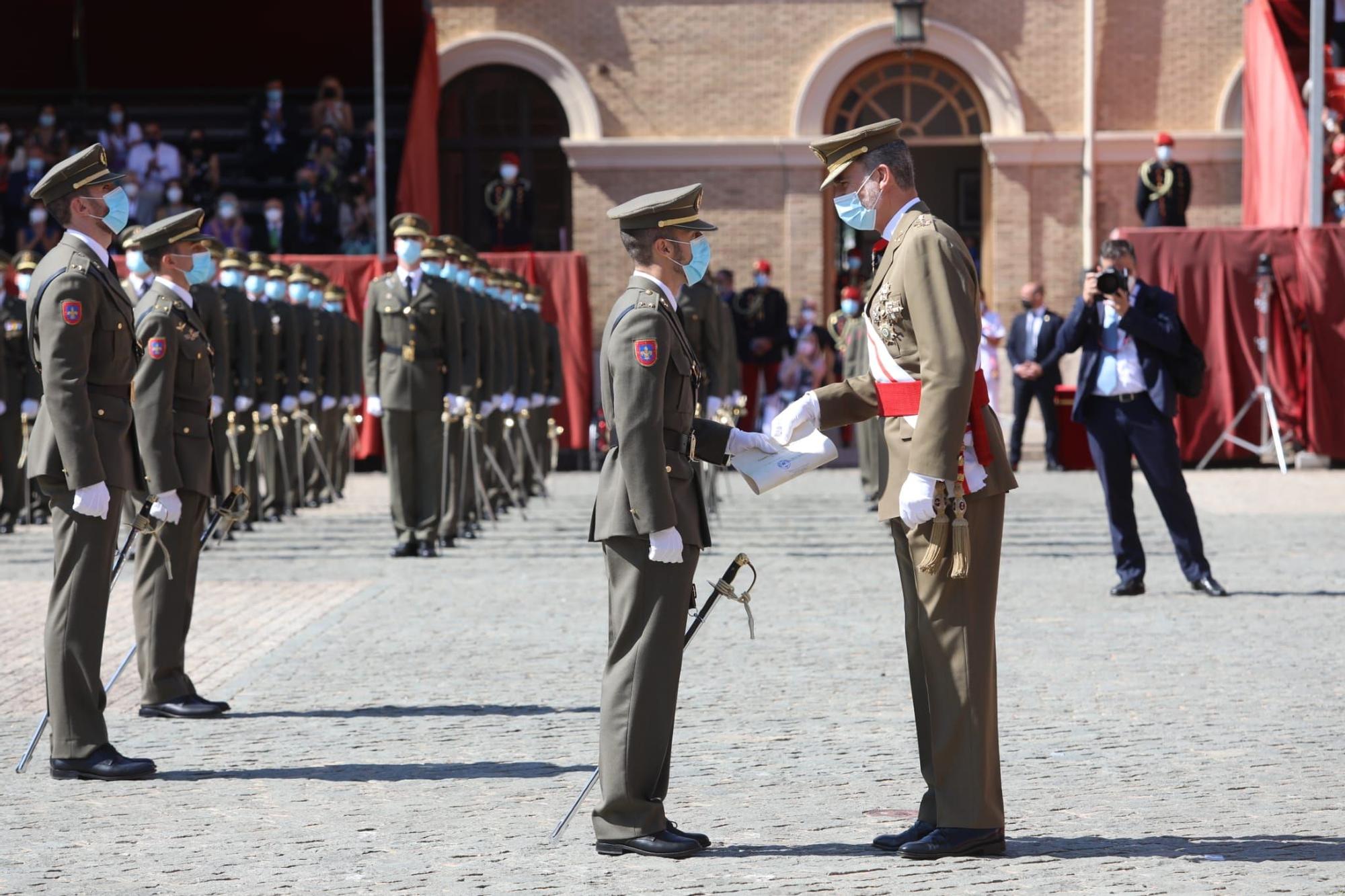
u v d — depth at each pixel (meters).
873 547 40.53
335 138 71.81
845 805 18.05
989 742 16.09
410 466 40.03
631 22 75.00
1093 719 21.95
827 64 74.44
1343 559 37.06
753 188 74.88
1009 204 74.19
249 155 74.44
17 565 39.56
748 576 35.59
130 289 36.16
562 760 20.33
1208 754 20.02
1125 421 31.80
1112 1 73.69
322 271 62.88
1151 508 47.72
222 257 45.00
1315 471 59.78
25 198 72.50
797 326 72.25
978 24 74.38
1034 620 29.56
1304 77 72.50
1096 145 73.75
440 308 39.81
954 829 16.02
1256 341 60.22
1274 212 68.06
